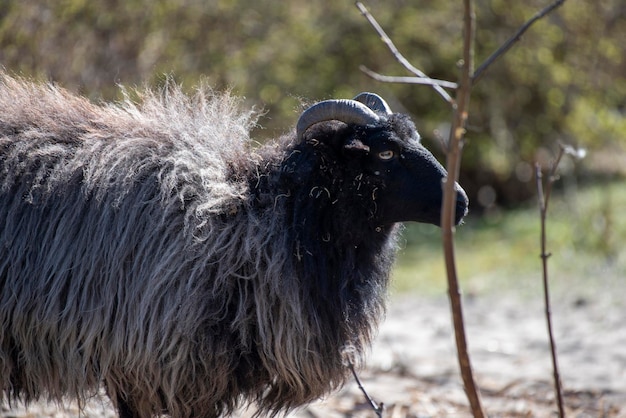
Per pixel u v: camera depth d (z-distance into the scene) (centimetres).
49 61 2578
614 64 4506
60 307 1105
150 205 1126
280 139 1239
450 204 770
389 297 1302
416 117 4422
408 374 1827
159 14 3066
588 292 2641
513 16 4353
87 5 2725
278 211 1162
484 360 1969
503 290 2767
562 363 1938
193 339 1105
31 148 1155
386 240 1228
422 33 4369
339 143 1166
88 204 1125
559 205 3966
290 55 3853
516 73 4400
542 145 4556
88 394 1199
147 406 1152
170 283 1101
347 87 4134
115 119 1225
